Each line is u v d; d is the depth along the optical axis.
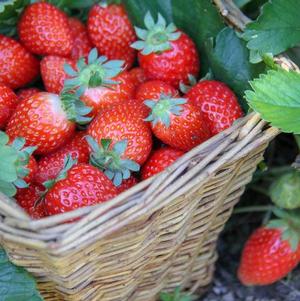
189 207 0.34
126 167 0.36
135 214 0.30
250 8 0.44
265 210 0.48
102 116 0.36
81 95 0.38
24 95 0.41
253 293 0.46
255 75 0.39
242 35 0.37
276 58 0.36
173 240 0.36
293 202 0.41
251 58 0.37
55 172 0.37
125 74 0.39
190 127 0.36
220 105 0.38
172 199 0.31
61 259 0.30
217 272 0.47
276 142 0.51
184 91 0.40
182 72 0.40
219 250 0.48
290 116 0.33
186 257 0.40
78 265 0.32
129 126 0.36
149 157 0.38
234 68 0.39
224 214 0.39
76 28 0.43
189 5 0.41
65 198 0.33
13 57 0.40
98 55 0.43
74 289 0.34
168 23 0.42
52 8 0.40
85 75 0.38
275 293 0.46
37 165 0.37
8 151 0.32
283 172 0.47
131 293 0.38
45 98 0.36
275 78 0.34
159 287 0.40
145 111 0.37
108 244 0.32
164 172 0.31
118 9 0.42
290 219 0.42
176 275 0.41
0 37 0.40
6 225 0.30
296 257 0.43
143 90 0.39
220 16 0.39
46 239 0.29
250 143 0.33
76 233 0.29
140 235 0.32
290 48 0.40
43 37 0.40
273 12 0.37
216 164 0.32
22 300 0.33
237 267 0.47
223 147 0.32
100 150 0.35
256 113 0.34
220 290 0.46
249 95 0.34
